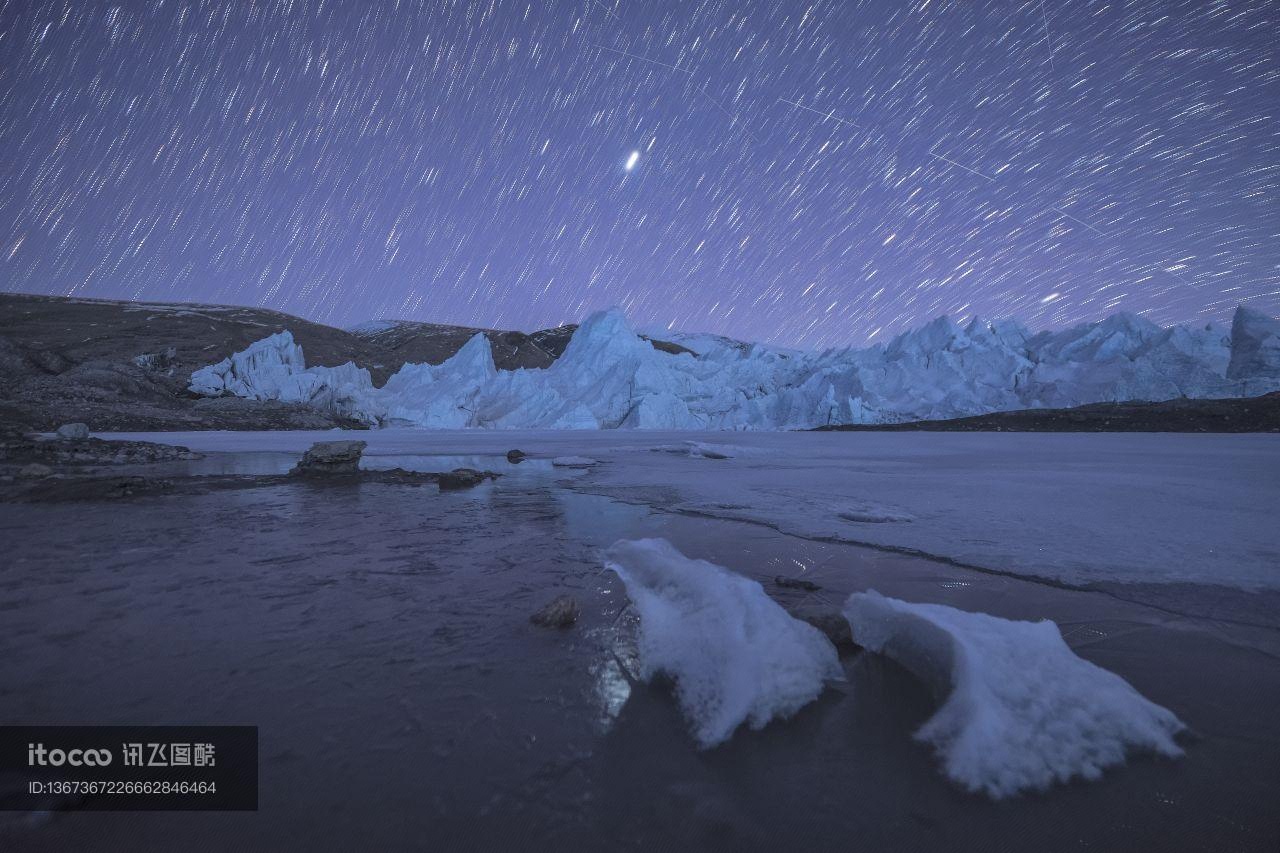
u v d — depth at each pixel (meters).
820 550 5.32
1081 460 15.07
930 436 30.30
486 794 1.90
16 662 2.90
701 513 7.27
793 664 2.72
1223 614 3.62
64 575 4.50
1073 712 2.34
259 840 1.68
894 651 3.10
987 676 2.47
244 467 13.77
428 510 7.64
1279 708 2.50
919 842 1.69
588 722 2.38
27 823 1.76
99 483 9.17
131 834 1.71
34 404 31.25
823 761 2.13
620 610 3.73
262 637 3.25
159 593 4.05
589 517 7.07
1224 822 1.78
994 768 2.04
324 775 2.00
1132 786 1.98
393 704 2.50
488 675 2.79
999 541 5.58
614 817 1.80
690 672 2.71
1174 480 10.40
